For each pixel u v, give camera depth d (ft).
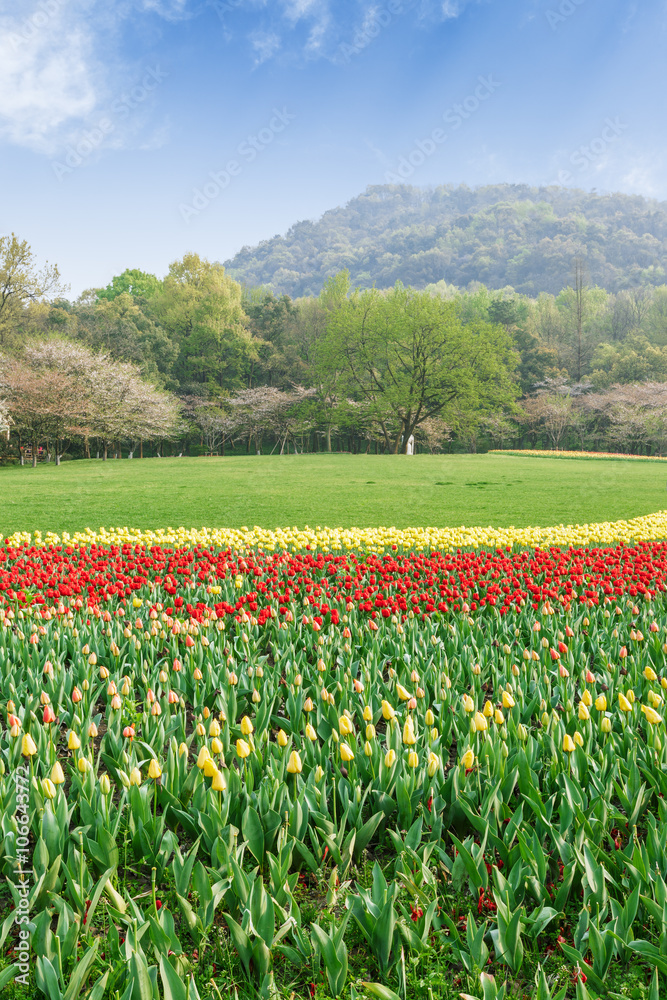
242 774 11.71
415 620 20.27
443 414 164.66
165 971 7.08
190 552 32.12
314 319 224.94
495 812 10.56
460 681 16.79
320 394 194.59
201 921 8.46
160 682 16.26
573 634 19.21
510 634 20.12
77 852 9.23
